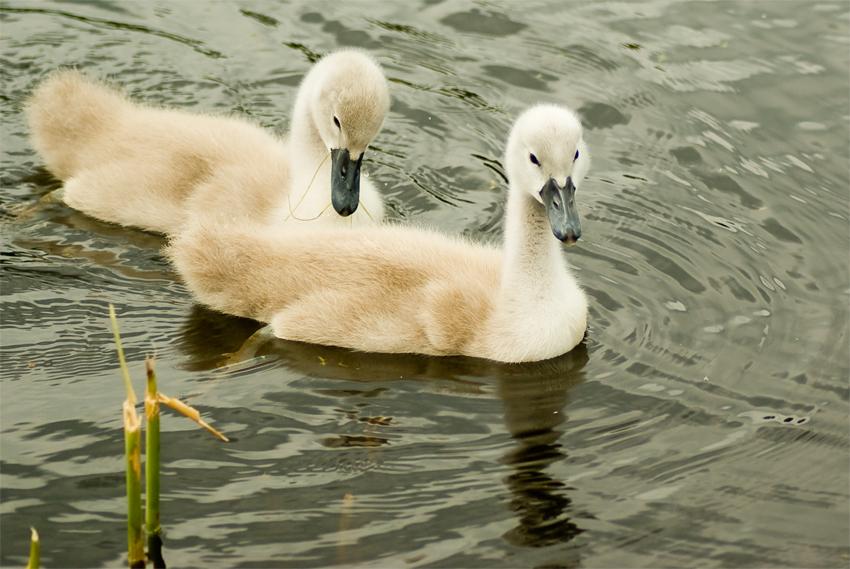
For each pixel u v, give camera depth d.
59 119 14.63
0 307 12.47
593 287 13.24
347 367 11.91
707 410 11.34
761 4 18.30
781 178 15.09
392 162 15.37
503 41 17.59
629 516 9.98
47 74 16.58
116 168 14.15
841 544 9.75
